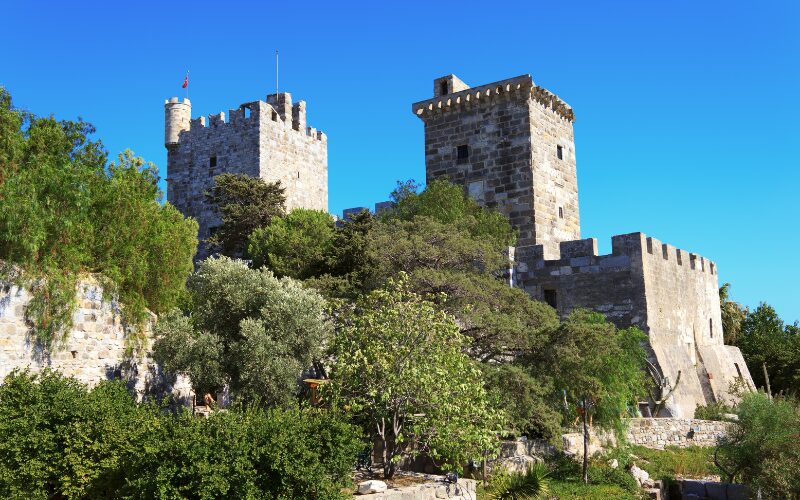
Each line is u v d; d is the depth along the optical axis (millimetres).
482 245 33188
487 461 24172
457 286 28328
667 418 35250
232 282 23719
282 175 64375
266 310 22703
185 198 64625
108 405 15750
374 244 32094
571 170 47969
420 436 20062
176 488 13281
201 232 63281
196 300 24328
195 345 21844
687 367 41438
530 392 24844
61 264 21125
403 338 20375
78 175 21500
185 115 66438
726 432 31859
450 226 33938
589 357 26703
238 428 14273
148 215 24484
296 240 43906
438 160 47438
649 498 26438
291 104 67188
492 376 24016
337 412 17109
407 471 20750
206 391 22828
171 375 24984
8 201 19016
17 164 20781
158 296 24719
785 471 26281
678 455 33125
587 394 27094
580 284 39156
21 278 19734
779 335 64562
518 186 44219
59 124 23406
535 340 26969
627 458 29547
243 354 21734
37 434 14656
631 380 30562
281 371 21484
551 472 26578
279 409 15977
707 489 27984
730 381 46562
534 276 40438
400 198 44250
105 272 22656
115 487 14617
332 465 14953
